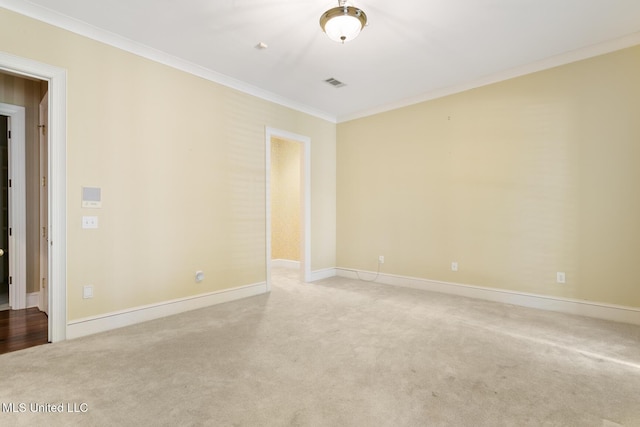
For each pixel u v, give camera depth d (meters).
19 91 3.54
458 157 4.13
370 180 5.06
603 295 3.20
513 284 3.74
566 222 3.39
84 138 2.81
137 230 3.14
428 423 1.65
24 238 3.56
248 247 4.15
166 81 3.36
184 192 3.51
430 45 3.13
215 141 3.79
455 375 2.14
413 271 4.58
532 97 3.56
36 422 1.64
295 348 2.56
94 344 2.61
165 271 3.35
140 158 3.16
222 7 2.54
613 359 2.36
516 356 2.42
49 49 2.62
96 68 2.88
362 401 1.84
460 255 4.14
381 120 4.91
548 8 2.56
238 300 3.96
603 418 1.69
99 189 2.89
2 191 4.34
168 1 2.46
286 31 2.89
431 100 4.36
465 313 3.42
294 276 5.46
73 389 1.94
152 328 2.99
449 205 4.22
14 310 3.50
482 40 3.04
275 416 1.70
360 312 3.48
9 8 2.44
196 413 1.72
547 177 3.49
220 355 2.42
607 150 3.16
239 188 4.05
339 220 5.49
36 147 3.66
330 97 4.54
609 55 3.12
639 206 3.02
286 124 4.64
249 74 3.79
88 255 2.83
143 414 1.71
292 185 6.41
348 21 2.34
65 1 2.46
